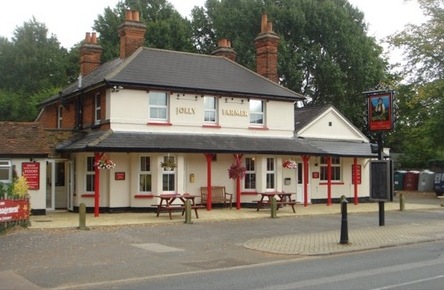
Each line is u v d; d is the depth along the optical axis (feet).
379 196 61.93
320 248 46.88
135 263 39.83
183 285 32.12
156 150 73.61
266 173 88.74
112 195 77.10
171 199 70.08
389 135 153.79
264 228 60.80
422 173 142.41
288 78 136.15
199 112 83.82
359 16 155.94
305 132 97.19
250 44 138.72
